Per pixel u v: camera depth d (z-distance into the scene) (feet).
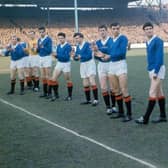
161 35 182.80
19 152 20.99
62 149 21.27
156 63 25.81
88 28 177.78
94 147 21.48
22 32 164.66
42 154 20.47
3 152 21.08
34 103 37.65
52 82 39.42
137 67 74.69
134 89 44.32
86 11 192.03
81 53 35.22
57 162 19.06
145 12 200.95
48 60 40.27
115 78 28.50
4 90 48.01
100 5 192.03
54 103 37.29
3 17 174.91
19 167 18.48
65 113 31.96
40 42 40.24
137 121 27.07
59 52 37.93
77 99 39.34
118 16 193.67
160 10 200.95
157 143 21.91
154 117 28.94
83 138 23.53
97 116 30.35
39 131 25.72
